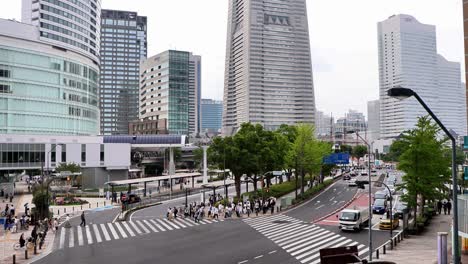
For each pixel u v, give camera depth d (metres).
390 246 33.53
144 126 188.62
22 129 95.44
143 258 30.91
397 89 16.34
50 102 101.88
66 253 33.25
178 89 176.25
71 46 114.44
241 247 34.72
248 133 65.19
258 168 63.78
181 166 148.88
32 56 98.69
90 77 117.94
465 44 41.62
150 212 57.69
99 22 136.62
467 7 41.53
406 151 41.62
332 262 18.08
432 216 50.53
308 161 68.81
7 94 93.19
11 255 32.50
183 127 176.38
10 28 94.56
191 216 53.31
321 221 49.12
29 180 87.69
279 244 35.97
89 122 116.44
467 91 41.50
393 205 58.62
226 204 57.03
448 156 44.31
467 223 25.50
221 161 63.50
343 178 101.00
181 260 30.12
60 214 55.81
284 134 84.44
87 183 92.38
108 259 30.77
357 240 37.62
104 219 51.69
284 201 60.66
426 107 16.64
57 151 89.88
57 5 113.50
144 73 195.25
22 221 44.69
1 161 83.44
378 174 115.62
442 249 22.62
